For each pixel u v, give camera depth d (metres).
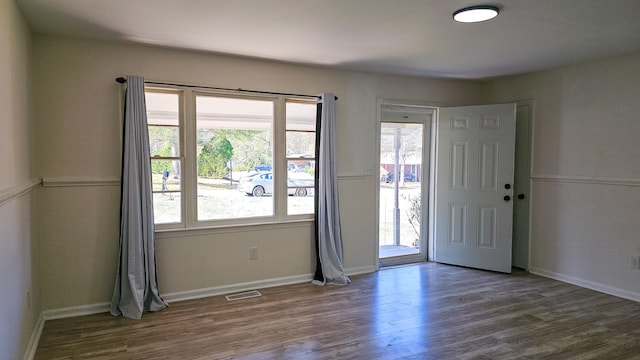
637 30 3.12
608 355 2.83
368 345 2.96
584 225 4.29
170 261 3.79
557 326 3.30
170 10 2.72
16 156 2.51
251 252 4.16
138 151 3.46
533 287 4.28
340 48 3.64
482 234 4.94
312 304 3.76
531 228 4.83
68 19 2.89
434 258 5.35
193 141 3.85
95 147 3.45
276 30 3.13
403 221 5.30
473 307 3.71
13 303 2.31
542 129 4.66
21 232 2.57
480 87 5.38
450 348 2.92
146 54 3.60
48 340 2.98
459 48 3.64
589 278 4.25
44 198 3.30
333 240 4.41
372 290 4.16
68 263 3.40
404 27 3.06
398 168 5.22
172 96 3.77
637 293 3.87
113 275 3.55
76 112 3.38
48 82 3.28
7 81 2.29
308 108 4.43
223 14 2.79
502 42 3.46
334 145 4.41
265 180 4.25
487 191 4.89
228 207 4.07
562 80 4.43
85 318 3.38
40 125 3.26
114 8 2.68
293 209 4.41
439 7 2.65
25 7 2.65
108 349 2.86
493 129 4.83
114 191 3.53
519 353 2.85
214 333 3.13
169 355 2.79
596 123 4.14
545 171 4.65
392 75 4.82
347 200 4.66
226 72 3.94
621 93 3.93
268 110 4.21
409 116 5.19
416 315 3.52
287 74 4.24
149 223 3.53
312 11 2.73
